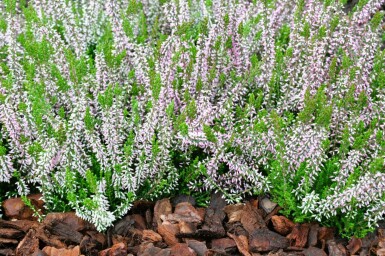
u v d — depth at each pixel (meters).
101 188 0.59
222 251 0.58
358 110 0.64
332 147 0.68
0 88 0.65
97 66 0.68
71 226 0.59
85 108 0.63
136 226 0.61
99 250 0.59
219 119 0.65
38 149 0.58
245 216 0.62
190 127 0.63
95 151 0.60
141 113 0.68
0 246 0.59
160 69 0.69
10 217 0.62
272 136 0.62
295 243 0.59
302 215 0.60
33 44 0.65
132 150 0.61
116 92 0.59
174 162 0.67
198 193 0.66
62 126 0.58
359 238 0.60
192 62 0.67
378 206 0.58
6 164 0.60
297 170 0.61
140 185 0.64
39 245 0.58
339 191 0.59
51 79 0.67
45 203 0.63
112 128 0.60
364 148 0.62
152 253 0.56
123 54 0.69
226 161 0.63
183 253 0.56
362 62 0.66
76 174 0.63
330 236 0.60
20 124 0.63
